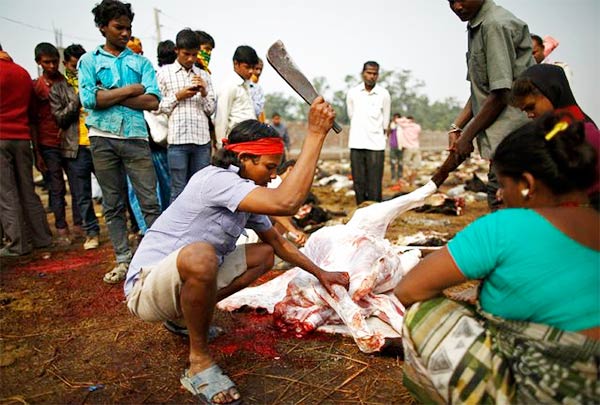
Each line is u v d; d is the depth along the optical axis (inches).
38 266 187.3
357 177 293.9
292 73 85.8
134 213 219.9
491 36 124.2
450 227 255.0
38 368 106.3
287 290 122.9
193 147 197.8
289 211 87.4
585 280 61.6
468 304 76.7
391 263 125.0
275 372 101.8
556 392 63.9
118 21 160.2
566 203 65.0
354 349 111.2
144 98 165.2
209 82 204.7
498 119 129.4
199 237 98.9
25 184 209.8
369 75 277.3
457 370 69.7
